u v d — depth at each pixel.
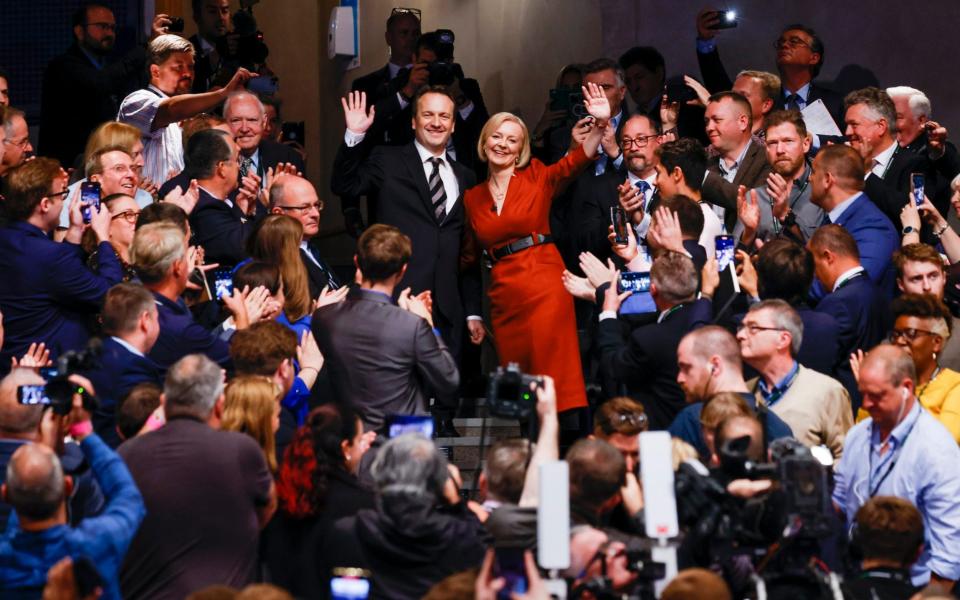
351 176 9.85
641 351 7.56
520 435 9.71
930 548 6.67
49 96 11.66
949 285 8.90
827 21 12.11
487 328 12.14
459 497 5.98
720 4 12.45
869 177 9.52
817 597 5.07
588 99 9.57
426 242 9.75
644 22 12.58
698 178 8.91
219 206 8.92
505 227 9.53
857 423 7.28
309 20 15.47
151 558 5.75
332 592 5.33
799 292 7.78
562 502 4.77
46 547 5.36
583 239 10.12
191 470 5.82
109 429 6.86
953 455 6.68
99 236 7.91
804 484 5.12
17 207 7.79
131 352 6.93
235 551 5.82
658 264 7.61
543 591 4.71
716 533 5.29
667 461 5.12
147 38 13.93
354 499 6.03
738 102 9.79
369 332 7.42
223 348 7.39
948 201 10.24
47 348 7.73
